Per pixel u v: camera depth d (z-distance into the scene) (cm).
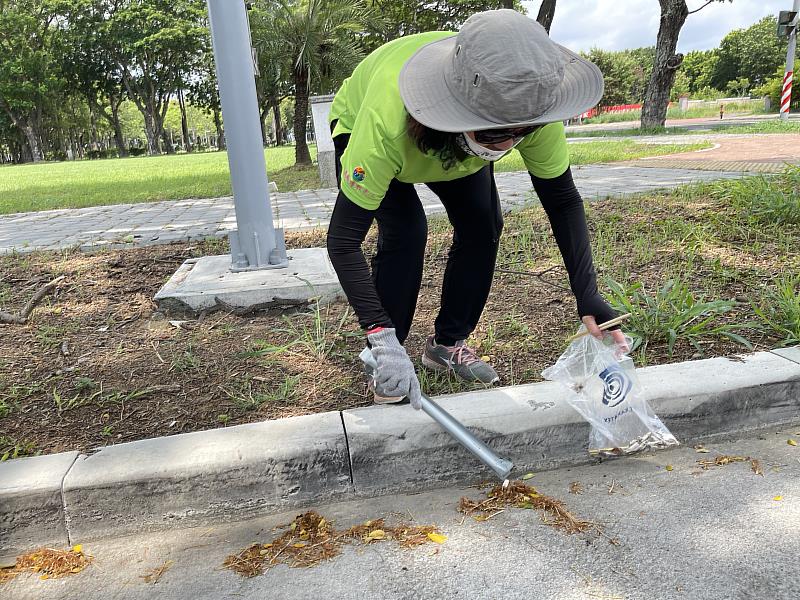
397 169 180
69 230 643
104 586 165
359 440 199
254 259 378
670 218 468
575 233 200
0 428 227
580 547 168
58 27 4706
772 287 322
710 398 220
